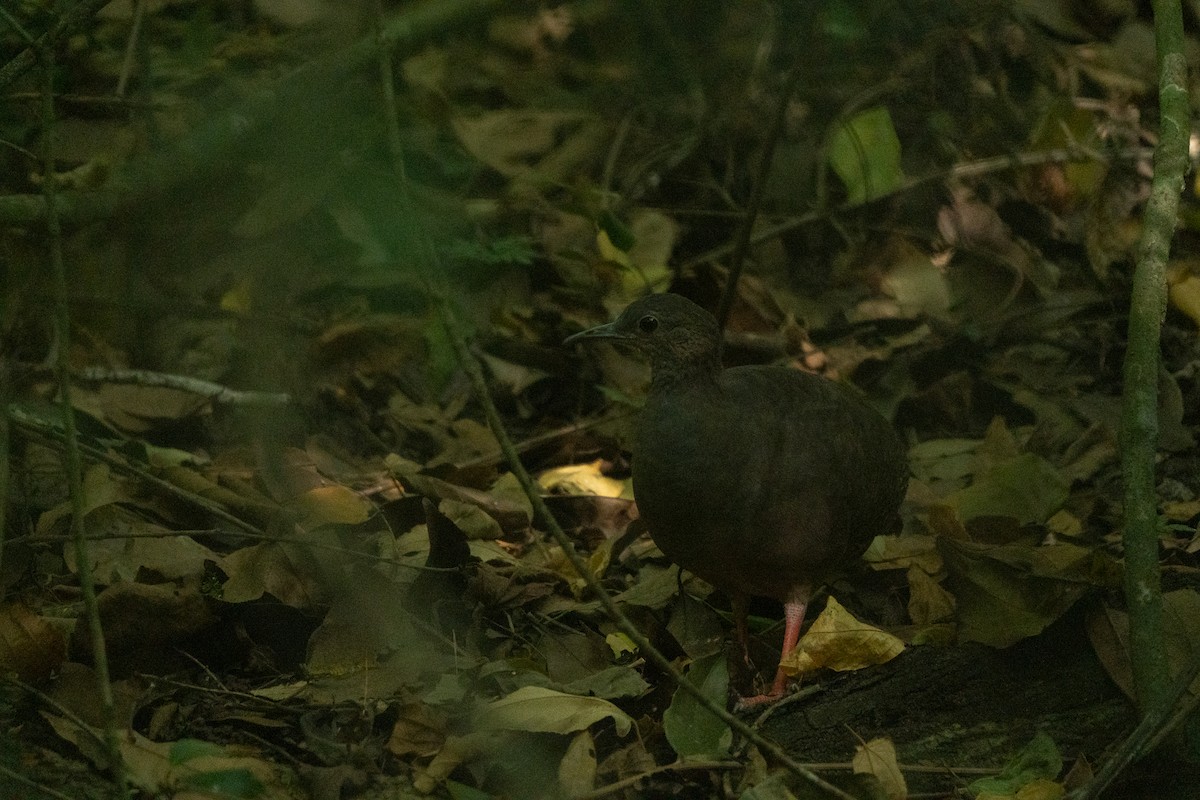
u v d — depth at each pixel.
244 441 10.69
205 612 8.07
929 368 12.31
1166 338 11.86
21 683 7.22
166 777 6.77
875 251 13.29
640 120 14.59
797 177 14.04
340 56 11.23
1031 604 8.33
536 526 10.61
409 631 8.37
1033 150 13.46
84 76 11.77
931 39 14.06
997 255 13.06
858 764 7.23
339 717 7.71
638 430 8.52
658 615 9.21
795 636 8.51
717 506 8.16
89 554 8.73
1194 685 7.82
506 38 15.00
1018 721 8.04
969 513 9.85
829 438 8.32
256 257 11.76
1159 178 8.32
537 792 7.34
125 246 11.35
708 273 12.78
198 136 10.73
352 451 11.45
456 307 12.23
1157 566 7.24
